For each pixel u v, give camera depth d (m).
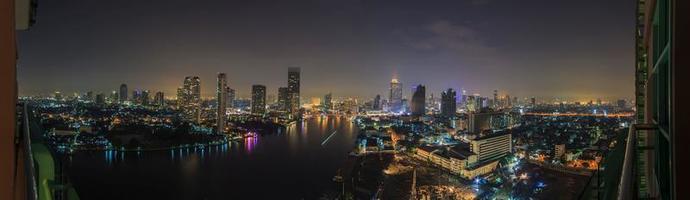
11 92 1.26
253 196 25.28
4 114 1.25
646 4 3.13
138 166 29.70
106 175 26.39
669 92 1.60
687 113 1.51
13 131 1.27
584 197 3.78
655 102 2.64
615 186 3.09
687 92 1.51
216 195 24.91
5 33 1.25
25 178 1.48
